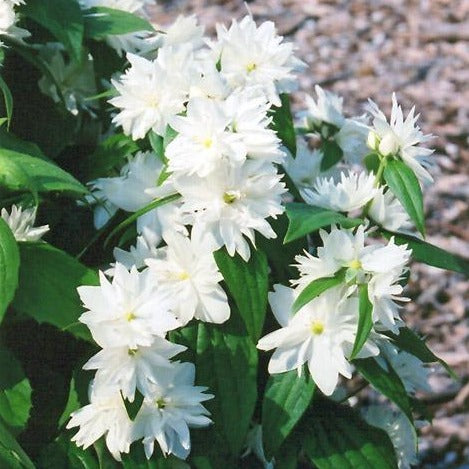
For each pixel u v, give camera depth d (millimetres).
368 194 684
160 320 628
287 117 728
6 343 697
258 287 655
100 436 660
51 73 732
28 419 694
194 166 638
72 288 654
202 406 656
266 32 717
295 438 691
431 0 1889
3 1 702
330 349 656
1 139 699
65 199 729
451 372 692
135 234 693
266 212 650
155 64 689
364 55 1754
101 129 778
